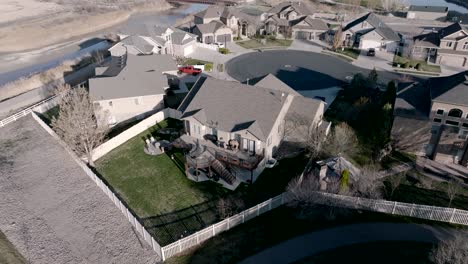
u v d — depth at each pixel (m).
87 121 46.38
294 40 101.19
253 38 102.75
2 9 142.62
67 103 51.94
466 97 42.69
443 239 33.31
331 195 36.50
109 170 44.44
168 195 40.09
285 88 53.69
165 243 33.88
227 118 45.16
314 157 45.12
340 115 57.22
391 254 31.72
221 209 36.78
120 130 53.91
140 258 32.47
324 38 101.31
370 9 144.88
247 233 34.44
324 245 32.78
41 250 33.91
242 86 47.56
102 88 55.06
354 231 34.28
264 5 151.50
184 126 50.12
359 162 45.19
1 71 84.38
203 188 40.94
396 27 113.00
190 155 43.22
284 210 37.31
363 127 53.25
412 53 85.31
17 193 41.22
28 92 69.50
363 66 80.94
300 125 47.75
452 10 152.25
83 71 78.62
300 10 107.62
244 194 39.81
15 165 46.16
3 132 54.16
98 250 33.62
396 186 38.91
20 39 105.50
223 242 33.50
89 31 117.69
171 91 64.31
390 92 53.78
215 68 79.50
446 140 44.69
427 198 39.06
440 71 77.81
